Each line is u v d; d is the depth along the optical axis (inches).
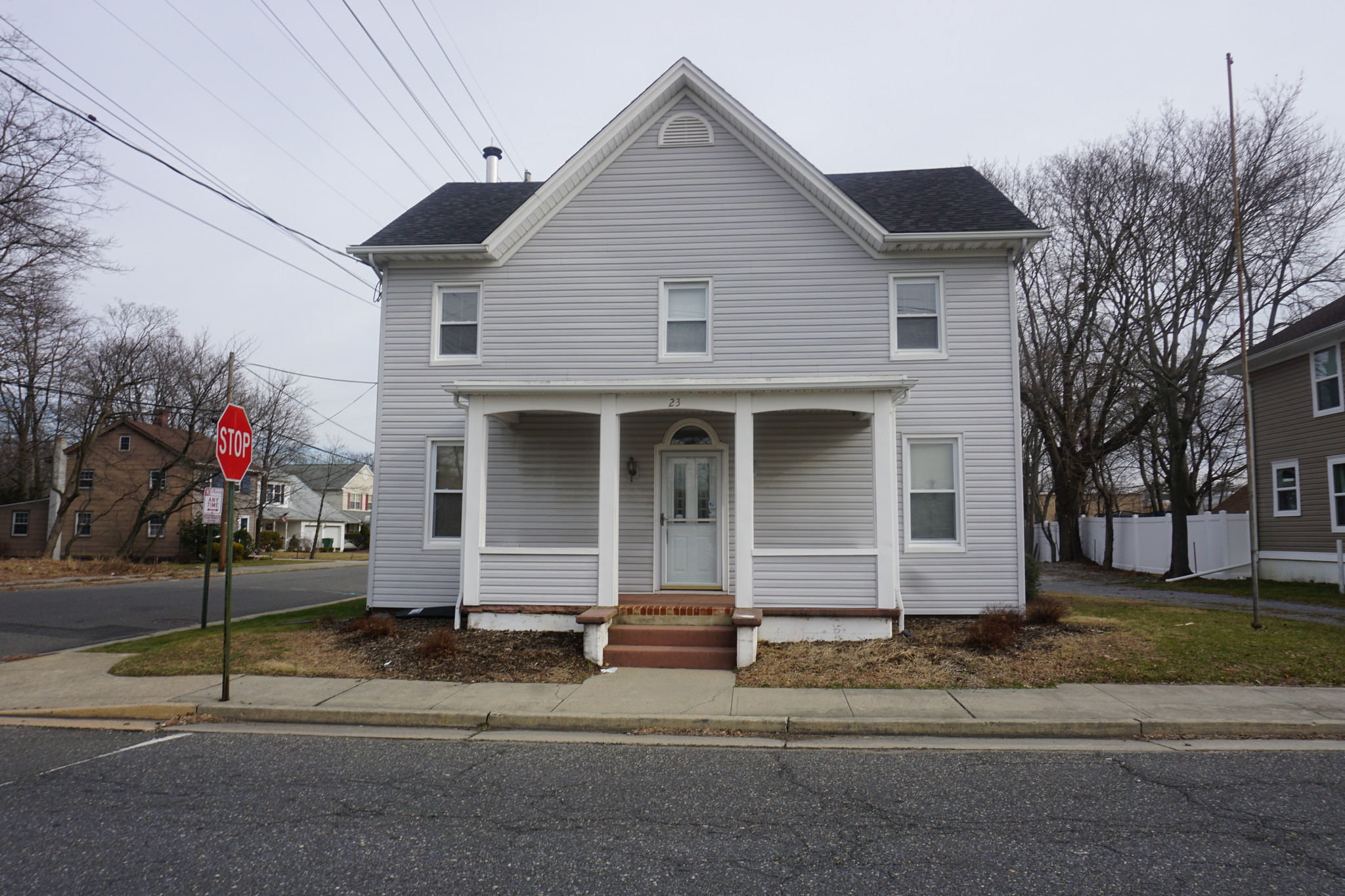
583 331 522.0
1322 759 257.9
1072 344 1006.4
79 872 173.0
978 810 211.6
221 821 205.2
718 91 516.1
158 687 354.3
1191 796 221.8
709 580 506.0
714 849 186.2
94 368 1374.3
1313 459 746.2
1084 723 289.7
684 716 303.9
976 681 350.9
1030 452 1327.5
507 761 262.7
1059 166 1020.5
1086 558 1200.2
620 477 515.5
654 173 527.8
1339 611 521.7
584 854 183.3
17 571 1083.9
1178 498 858.1
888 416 430.6
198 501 1462.8
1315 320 769.6
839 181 601.9
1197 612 501.7
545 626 434.9
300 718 317.1
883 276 510.0
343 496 2576.3
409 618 503.5
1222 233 834.2
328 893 163.3
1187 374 891.4
